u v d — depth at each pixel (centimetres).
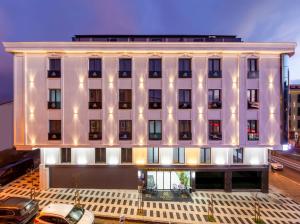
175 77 2791
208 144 2792
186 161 2897
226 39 3109
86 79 2784
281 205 2594
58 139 2773
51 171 2906
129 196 2744
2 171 3052
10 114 3284
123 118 2789
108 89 2783
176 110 2788
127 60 2809
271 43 2728
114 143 2786
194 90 2789
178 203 2612
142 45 2725
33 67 2767
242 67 2784
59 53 2762
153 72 2783
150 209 2458
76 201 2573
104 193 2811
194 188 2925
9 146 3272
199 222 2214
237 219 2277
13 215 1941
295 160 4788
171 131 2788
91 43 2720
